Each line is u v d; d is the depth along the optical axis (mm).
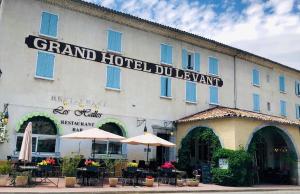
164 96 23219
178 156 22406
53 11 19422
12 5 18125
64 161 15305
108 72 20938
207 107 25469
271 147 26328
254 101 29141
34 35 18578
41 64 18594
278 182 23359
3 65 17375
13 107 17391
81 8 20250
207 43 25984
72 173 14875
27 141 14219
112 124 21047
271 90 31172
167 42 24172
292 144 22938
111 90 20875
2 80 17250
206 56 26297
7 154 16875
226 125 20031
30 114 17781
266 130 22812
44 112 18234
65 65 19359
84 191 12547
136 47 22438
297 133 23484
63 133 18703
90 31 20594
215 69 26656
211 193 15469
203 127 21516
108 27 21391
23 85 17844
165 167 17625
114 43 21453
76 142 19188
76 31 20047
